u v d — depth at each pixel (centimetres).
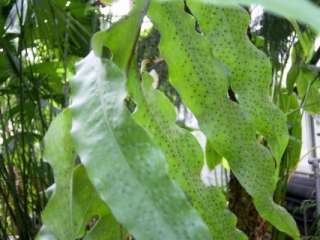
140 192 39
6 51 116
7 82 152
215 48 52
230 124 51
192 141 51
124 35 44
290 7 14
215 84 51
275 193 109
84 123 42
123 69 45
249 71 52
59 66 125
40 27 112
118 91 42
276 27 102
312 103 119
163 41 50
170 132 51
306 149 220
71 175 47
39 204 115
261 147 52
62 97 128
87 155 40
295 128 114
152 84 52
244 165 51
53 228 46
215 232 50
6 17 129
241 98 53
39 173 118
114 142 40
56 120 47
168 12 50
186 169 50
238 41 52
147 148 40
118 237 49
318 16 14
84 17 130
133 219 38
